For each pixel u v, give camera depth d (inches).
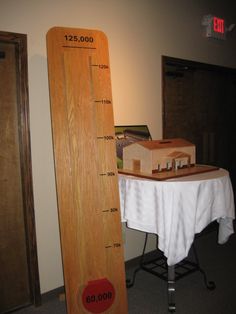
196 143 127.9
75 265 69.6
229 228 81.1
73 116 70.2
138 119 100.3
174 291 78.6
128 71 96.0
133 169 80.7
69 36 70.3
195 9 115.7
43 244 81.4
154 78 103.7
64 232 69.1
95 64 72.2
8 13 70.0
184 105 120.1
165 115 110.0
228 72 137.3
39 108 77.4
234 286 87.8
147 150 74.7
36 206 79.4
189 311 76.0
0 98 73.0
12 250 78.2
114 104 93.4
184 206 66.2
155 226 68.4
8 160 75.5
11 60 73.4
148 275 96.2
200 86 126.8
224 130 142.5
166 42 106.2
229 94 143.0
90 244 70.7
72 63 70.4
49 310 78.7
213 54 126.9
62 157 69.3
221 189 72.4
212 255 109.2
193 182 66.5
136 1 95.7
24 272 80.6
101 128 72.2
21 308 79.7
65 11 79.4
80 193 70.4
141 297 83.4
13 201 77.3
